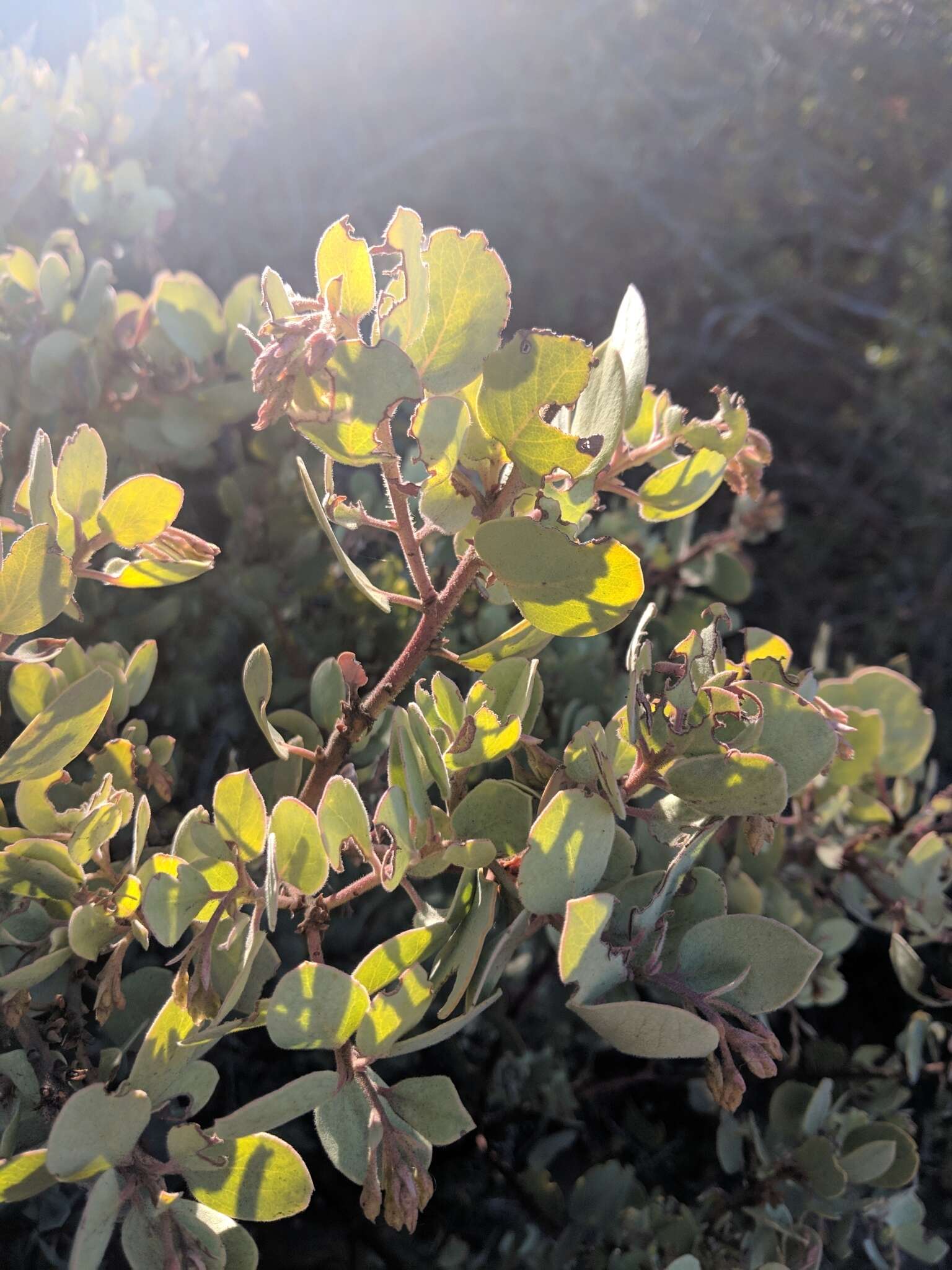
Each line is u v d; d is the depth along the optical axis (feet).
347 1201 1.93
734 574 2.13
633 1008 0.82
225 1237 0.94
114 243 2.37
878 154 4.85
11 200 2.07
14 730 1.63
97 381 1.75
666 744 0.97
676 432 1.04
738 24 4.70
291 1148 0.93
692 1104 2.03
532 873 0.90
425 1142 0.91
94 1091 0.84
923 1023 1.65
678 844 0.99
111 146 2.30
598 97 4.46
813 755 0.98
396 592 2.01
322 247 0.81
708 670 0.99
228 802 0.94
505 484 0.91
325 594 2.10
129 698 1.38
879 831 1.70
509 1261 1.76
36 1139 1.12
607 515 2.19
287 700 1.91
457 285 0.84
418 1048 0.89
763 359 4.67
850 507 4.34
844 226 4.91
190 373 1.86
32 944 1.16
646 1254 1.58
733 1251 1.58
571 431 0.95
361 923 1.84
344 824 0.93
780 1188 1.57
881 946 2.27
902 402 4.23
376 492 2.06
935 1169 1.95
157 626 1.84
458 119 4.45
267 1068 1.98
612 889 1.03
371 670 1.97
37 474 1.01
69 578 0.99
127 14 2.38
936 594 3.97
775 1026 2.19
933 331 4.18
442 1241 1.89
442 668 1.94
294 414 0.78
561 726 1.68
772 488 4.42
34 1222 1.54
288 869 0.95
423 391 0.85
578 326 4.57
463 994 0.96
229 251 3.56
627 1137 2.12
